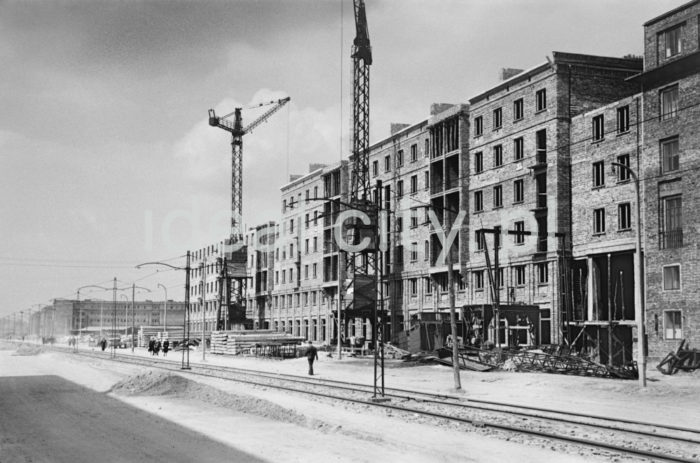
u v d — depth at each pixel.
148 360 66.44
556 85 50.28
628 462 14.59
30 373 47.59
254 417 22.80
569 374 36.06
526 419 20.97
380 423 20.56
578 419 21.00
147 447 17.09
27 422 22.27
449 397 27.38
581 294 47.84
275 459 15.29
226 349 78.25
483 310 48.66
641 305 28.64
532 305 48.94
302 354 68.50
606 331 43.03
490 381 34.97
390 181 73.88
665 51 40.09
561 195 49.59
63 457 16.09
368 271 77.00
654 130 40.34
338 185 87.19
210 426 20.64
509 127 55.16
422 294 66.81
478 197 59.50
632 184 43.69
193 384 32.47
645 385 28.14
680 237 38.69
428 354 50.09
